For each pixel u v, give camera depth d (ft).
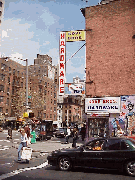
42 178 26.81
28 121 77.61
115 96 71.31
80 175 28.53
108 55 74.08
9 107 216.54
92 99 72.90
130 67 70.79
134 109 68.28
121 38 73.15
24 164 36.42
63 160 31.65
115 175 28.58
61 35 78.13
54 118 290.56
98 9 77.61
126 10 73.72
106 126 71.20
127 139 29.81
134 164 28.17
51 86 288.10
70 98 347.56
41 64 368.27
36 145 67.51
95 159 29.78
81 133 89.51
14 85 224.94
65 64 76.69
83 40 77.15
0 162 37.70
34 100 231.71
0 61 206.18
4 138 101.04
